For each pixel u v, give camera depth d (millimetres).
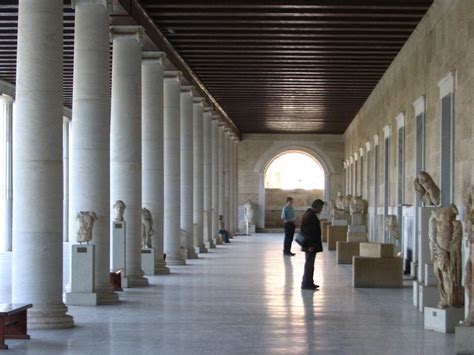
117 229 20578
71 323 13828
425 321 13750
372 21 23734
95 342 12188
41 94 14000
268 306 16703
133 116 21578
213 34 25828
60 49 14320
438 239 13633
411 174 25188
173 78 28625
